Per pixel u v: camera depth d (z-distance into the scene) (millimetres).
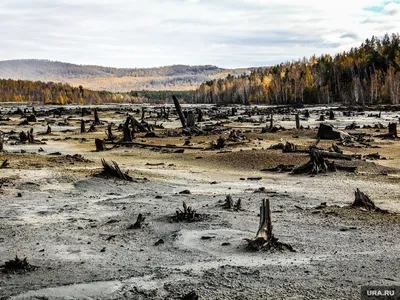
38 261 11164
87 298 8656
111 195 21109
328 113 100688
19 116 101375
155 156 37719
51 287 9250
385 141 48500
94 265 10820
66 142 49781
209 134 55719
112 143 47188
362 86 159625
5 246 12547
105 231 14328
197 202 19359
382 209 17734
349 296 8484
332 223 15328
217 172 29672
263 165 31734
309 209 17781
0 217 16031
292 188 23578
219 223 15281
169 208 17969
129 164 32844
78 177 24438
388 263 10617
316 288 8953
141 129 60188
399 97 140125
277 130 57281
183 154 38312
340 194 21672
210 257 11453
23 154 33062
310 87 171875
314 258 11188
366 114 97312
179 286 9227
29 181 22781
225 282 9430
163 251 12102
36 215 16594
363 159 34406
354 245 12492
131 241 13156
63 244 12773
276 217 16328
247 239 12312
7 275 10062
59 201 19281
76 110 126375
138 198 20359
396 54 172750
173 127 72062
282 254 11680
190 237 13422
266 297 8547
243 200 19953
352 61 183750
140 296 8734
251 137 50750
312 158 29016
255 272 10031
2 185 21609
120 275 10000
